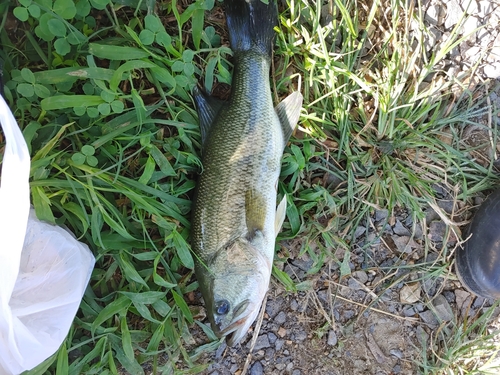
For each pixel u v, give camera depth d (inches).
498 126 22.6
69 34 17.4
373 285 22.5
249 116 19.3
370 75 21.7
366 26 21.5
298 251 21.9
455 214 22.6
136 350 20.5
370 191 21.9
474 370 22.4
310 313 22.2
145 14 19.8
